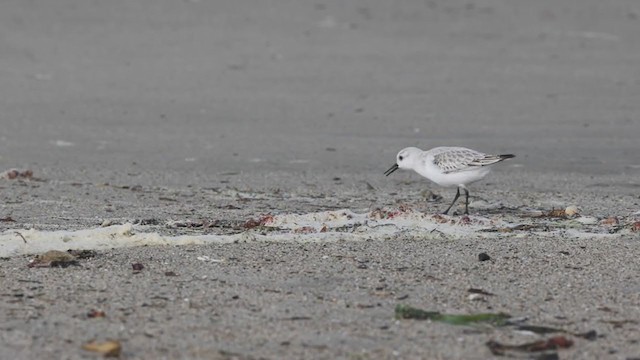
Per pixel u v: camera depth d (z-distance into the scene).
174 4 35.69
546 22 34.75
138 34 32.12
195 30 32.72
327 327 8.48
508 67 29.08
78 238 11.30
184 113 23.70
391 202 15.03
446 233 11.99
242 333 8.30
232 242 11.41
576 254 10.96
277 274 10.05
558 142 20.88
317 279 9.90
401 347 8.05
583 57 30.41
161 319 8.63
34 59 29.11
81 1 35.59
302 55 30.11
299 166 18.55
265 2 36.19
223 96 25.47
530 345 8.07
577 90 26.39
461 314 8.85
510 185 16.83
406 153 14.62
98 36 31.80
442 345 8.12
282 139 21.14
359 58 29.84
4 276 9.89
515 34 33.16
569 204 14.92
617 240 11.70
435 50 31.00
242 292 9.43
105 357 7.71
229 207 14.36
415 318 8.73
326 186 16.58
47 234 11.36
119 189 15.96
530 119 23.22
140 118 23.16
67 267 10.24
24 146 20.17
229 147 20.34
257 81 27.12
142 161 18.94
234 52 30.33
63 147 20.17
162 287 9.56
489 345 8.09
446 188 16.48
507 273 10.19
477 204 14.84
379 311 8.93
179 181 16.97
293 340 8.16
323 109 24.19
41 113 23.33
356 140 21.06
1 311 8.79
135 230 12.21
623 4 37.22
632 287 9.75
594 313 8.97
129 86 26.36
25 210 13.88
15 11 34.06
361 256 10.80
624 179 17.42
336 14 35.09
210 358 7.75
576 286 9.77
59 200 14.77
